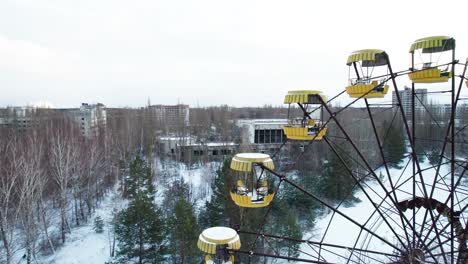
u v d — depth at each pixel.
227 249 14.94
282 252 33.12
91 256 34.06
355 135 60.81
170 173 62.41
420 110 65.00
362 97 16.47
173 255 29.73
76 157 44.50
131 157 64.25
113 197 49.44
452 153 16.91
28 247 30.97
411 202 19.48
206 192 50.00
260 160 15.86
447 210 18.19
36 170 35.47
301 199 41.62
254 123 70.62
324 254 34.34
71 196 48.19
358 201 47.97
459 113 56.59
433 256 17.47
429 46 15.16
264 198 16.09
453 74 15.58
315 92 16.03
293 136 16.86
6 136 51.62
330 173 47.19
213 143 76.44
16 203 35.72
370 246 35.62
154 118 93.88
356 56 16.06
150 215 29.17
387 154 59.62
